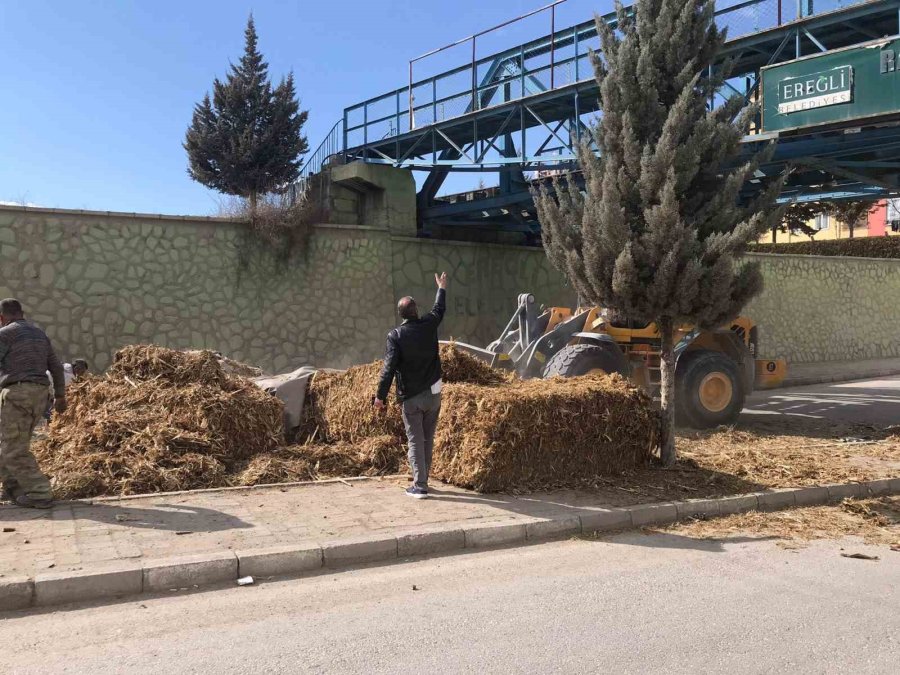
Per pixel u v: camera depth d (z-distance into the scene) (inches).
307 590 172.4
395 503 237.0
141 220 559.5
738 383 447.8
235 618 154.6
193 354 303.9
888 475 296.2
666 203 265.9
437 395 248.1
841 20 423.8
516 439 257.0
